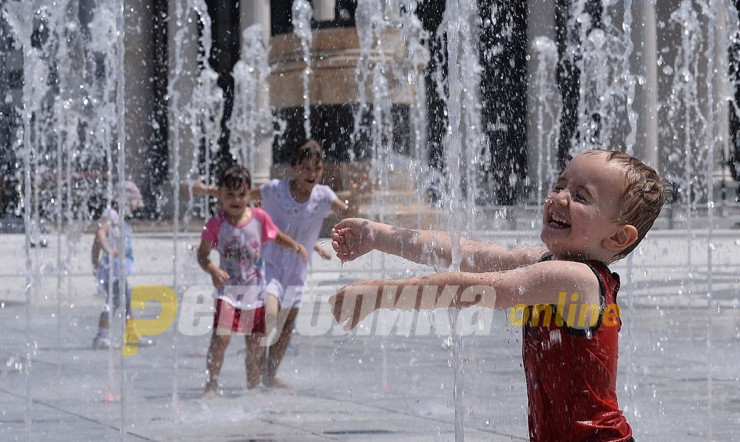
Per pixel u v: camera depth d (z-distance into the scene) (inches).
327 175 957.8
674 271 817.5
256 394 343.3
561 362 145.1
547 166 1472.7
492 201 1272.1
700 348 442.9
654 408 313.9
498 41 1407.5
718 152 1743.4
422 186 957.2
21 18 510.9
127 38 1964.8
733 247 1088.8
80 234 1249.4
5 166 1470.2
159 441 269.9
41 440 272.8
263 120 1457.9
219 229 353.4
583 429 144.7
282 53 991.0
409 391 331.9
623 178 149.5
